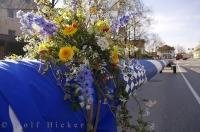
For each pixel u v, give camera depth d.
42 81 3.83
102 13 4.82
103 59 4.38
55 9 4.60
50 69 4.02
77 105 3.90
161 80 28.77
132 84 5.11
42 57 4.15
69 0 4.66
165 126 10.10
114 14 4.94
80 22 4.40
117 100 4.53
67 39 4.27
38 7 4.64
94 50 4.33
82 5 4.71
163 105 13.96
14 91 3.52
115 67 4.49
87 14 4.64
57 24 4.36
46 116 3.65
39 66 3.98
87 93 3.96
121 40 4.86
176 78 31.58
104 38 4.36
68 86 3.96
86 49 4.26
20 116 3.45
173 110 12.79
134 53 5.67
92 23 4.56
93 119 4.09
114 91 4.48
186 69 52.25
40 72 3.92
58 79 3.97
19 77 3.66
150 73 8.34
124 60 4.82
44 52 4.15
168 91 19.66
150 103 5.92
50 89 3.82
